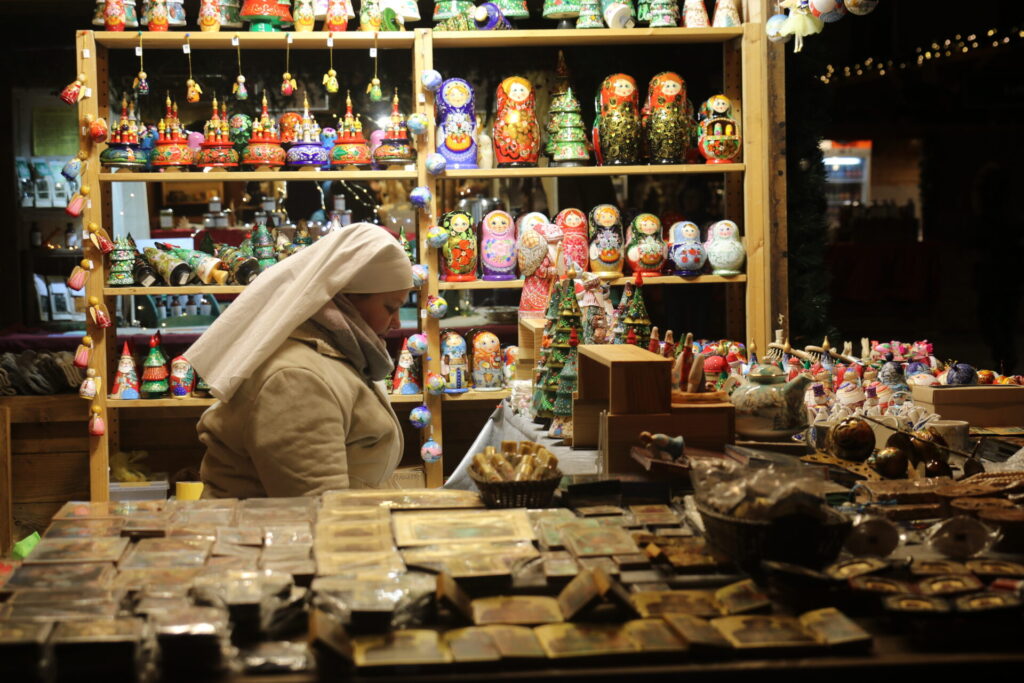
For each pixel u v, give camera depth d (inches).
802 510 58.7
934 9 438.0
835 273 472.4
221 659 49.5
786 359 134.5
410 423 184.9
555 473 74.4
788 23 134.5
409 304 214.5
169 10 172.2
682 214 197.0
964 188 532.4
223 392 91.0
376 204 203.2
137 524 67.1
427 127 173.0
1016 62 488.7
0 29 203.8
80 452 174.7
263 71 192.4
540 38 176.6
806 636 51.3
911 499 73.0
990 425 112.8
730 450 79.5
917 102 515.8
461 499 75.0
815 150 187.2
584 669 49.6
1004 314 366.0
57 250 210.4
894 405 112.2
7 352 192.1
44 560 60.2
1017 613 52.0
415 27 196.9
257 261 173.8
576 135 177.3
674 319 201.6
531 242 149.4
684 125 177.2
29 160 217.8
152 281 172.4
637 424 81.6
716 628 52.2
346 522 68.1
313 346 96.3
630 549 62.1
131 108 175.0
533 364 139.6
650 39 180.7
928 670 50.1
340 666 48.9
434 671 49.3
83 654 48.1
